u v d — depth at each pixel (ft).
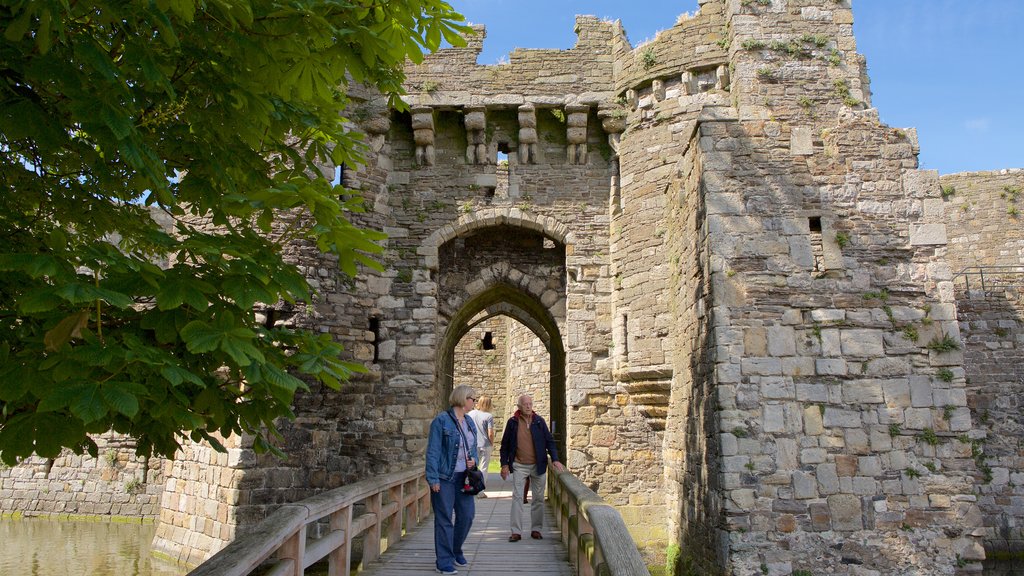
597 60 51.52
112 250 13.74
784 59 37.60
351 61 15.60
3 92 12.67
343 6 14.82
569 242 50.90
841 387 32.71
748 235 34.32
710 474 34.06
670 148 46.52
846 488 31.71
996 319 56.08
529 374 94.02
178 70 15.20
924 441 32.14
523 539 30.78
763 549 31.17
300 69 14.93
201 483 44.78
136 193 16.33
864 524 31.35
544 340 71.00
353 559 41.24
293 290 15.62
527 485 34.58
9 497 67.31
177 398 14.46
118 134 11.87
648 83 48.49
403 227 51.03
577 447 48.24
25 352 13.03
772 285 33.76
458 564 25.08
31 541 53.72
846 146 35.32
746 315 33.42
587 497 19.67
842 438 32.19
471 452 25.25
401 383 48.47
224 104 15.24
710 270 34.22
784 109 36.60
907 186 34.76
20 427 12.80
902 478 31.78
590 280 50.42
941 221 34.24
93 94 12.37
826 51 37.86
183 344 15.57
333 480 45.85
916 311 33.45
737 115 36.50
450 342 61.16
